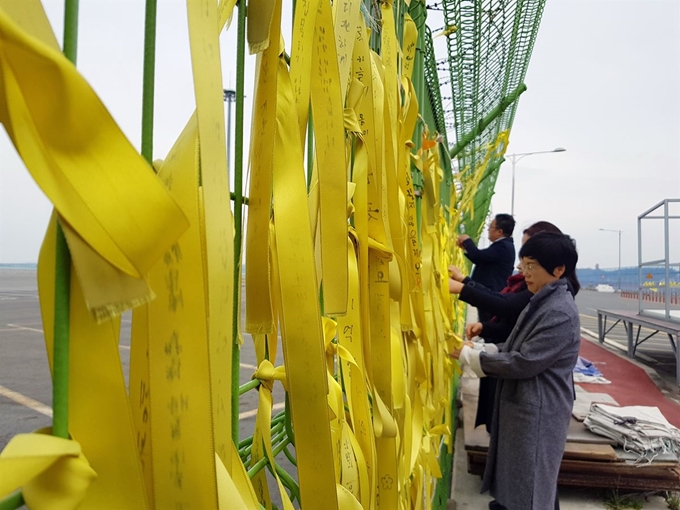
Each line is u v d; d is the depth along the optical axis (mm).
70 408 248
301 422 458
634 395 4953
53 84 202
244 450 600
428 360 1373
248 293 458
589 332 12352
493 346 2426
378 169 744
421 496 1222
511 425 2195
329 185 557
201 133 299
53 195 211
